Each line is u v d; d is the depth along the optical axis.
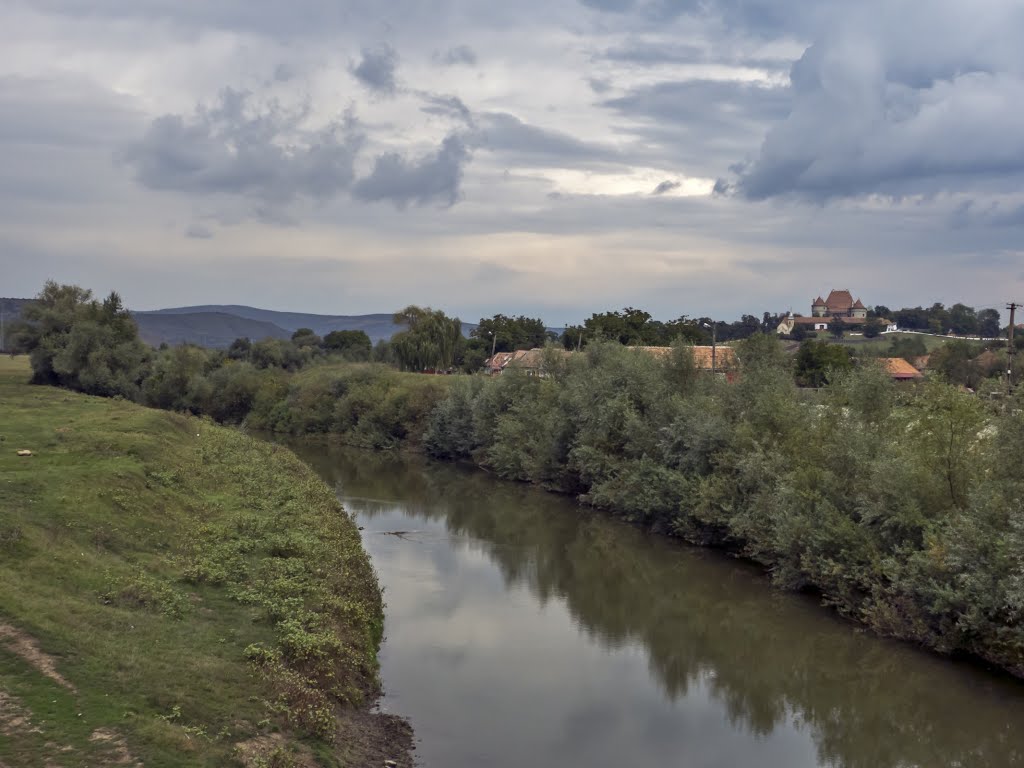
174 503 28.20
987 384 28.23
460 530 44.25
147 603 19.06
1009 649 23.88
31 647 15.01
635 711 22.34
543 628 28.66
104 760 12.48
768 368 43.88
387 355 129.38
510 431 61.19
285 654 18.75
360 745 17.72
